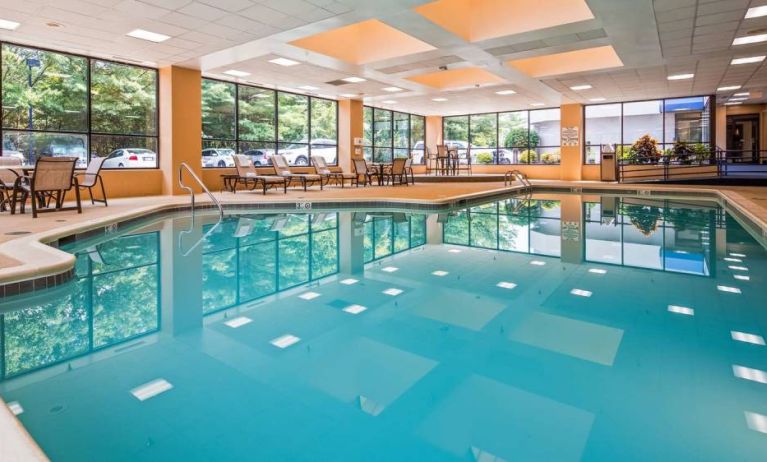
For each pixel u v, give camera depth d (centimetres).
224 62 1048
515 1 862
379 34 1058
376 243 562
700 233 610
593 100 1645
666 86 1378
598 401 184
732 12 738
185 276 404
